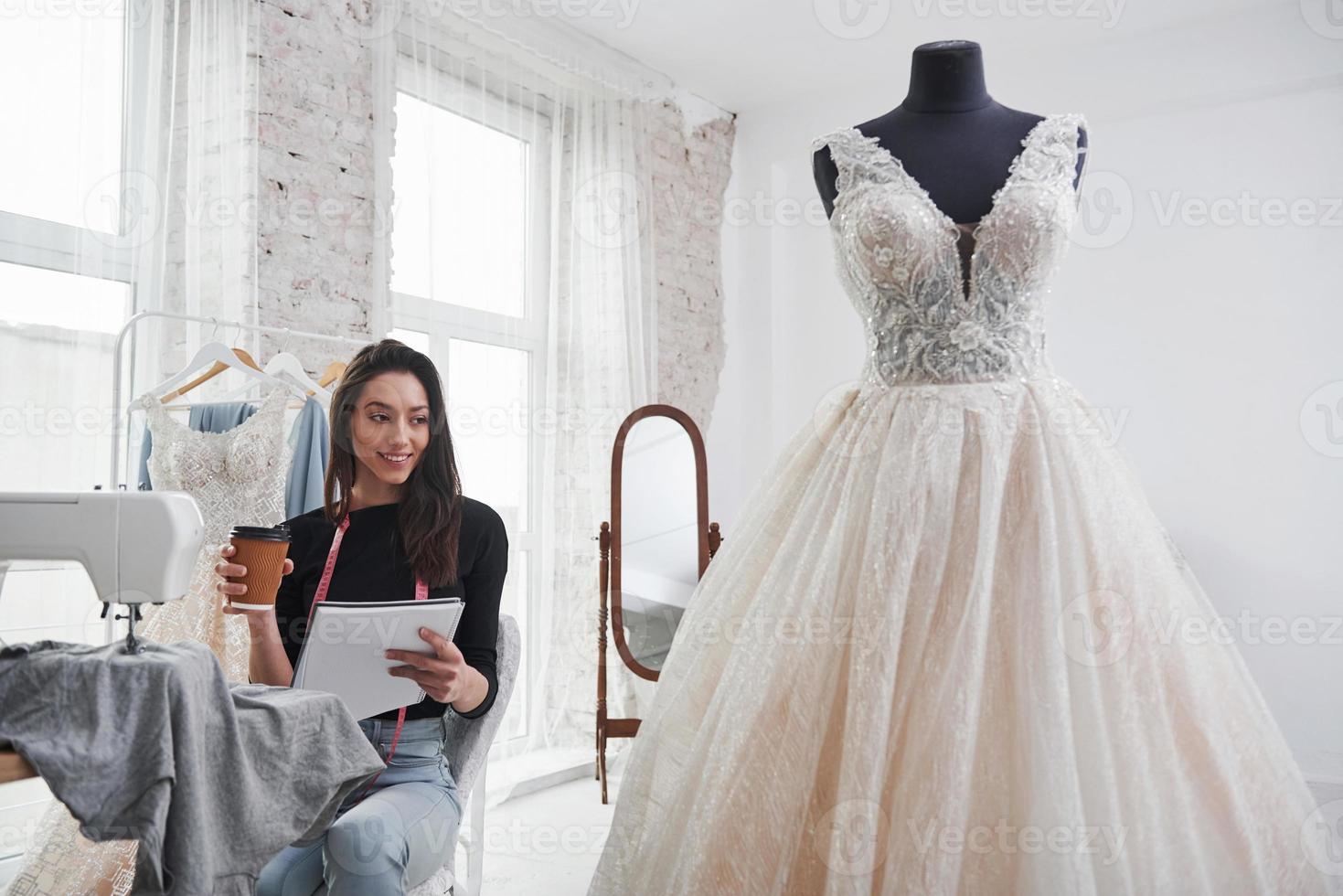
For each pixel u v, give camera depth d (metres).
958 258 1.64
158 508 1.19
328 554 1.88
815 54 4.38
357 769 1.29
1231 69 3.89
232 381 2.76
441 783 1.76
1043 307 1.70
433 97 3.46
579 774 3.89
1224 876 1.33
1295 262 3.86
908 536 1.46
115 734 1.03
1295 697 3.76
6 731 1.00
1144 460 4.06
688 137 4.77
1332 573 3.74
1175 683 1.40
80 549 1.19
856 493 1.57
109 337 2.60
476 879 2.00
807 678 1.46
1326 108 3.82
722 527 4.88
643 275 4.36
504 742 3.60
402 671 1.61
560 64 4.03
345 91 3.17
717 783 1.44
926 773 1.31
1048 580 1.41
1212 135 4.00
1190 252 4.02
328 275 3.09
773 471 1.83
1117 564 1.45
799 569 1.56
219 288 2.80
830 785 1.42
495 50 3.79
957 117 1.77
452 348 3.60
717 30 4.14
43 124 2.53
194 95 2.80
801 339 4.92
